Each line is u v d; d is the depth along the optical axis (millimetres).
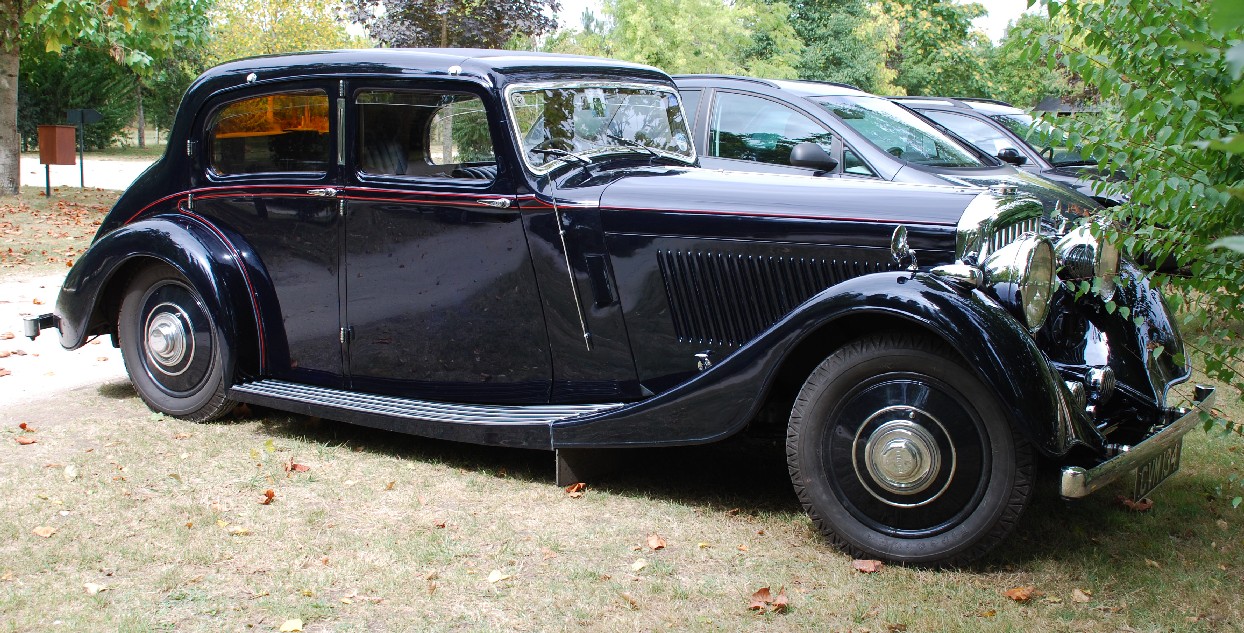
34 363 6008
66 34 11930
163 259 4590
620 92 4562
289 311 4574
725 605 3068
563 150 4172
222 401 4715
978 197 3533
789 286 3725
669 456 4500
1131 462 3264
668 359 3959
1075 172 8148
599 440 3805
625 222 3912
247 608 2975
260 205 4539
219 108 4617
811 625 2947
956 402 3221
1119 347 3928
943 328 3121
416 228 4184
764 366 3457
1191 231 3193
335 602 3023
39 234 11297
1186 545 3580
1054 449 3049
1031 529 3680
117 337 5203
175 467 4152
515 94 4027
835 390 3396
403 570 3250
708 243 3811
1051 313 3912
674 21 21141
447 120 4094
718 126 6930
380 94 4191
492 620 2943
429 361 4293
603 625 2928
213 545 3393
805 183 3902
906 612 3023
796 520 3768
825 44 30328
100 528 3502
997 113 9344
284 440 4586
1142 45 3133
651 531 3635
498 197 3996
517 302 4086
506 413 4082
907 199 3604
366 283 4340
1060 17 3580
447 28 18422
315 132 4359
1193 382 5480
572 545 3486
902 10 29531
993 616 2994
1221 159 3055
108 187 18797
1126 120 3242
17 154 14812
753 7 26266
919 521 3318
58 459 4203
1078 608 3057
